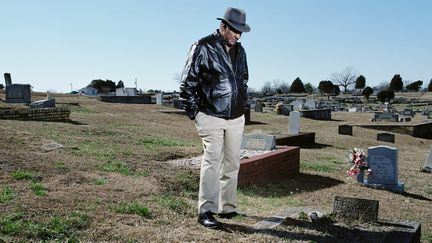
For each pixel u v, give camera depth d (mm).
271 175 10805
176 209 5902
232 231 5039
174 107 36000
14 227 4488
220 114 5113
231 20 5043
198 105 5188
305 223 5453
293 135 20625
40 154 8820
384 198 10289
